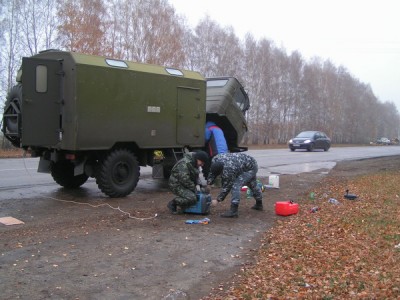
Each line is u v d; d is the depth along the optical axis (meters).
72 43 27.12
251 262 5.32
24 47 27.12
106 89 8.93
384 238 6.24
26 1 26.95
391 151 37.62
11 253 5.29
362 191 10.81
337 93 76.19
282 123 58.91
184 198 7.77
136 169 9.74
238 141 13.12
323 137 33.28
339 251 5.64
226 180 7.88
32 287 4.31
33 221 7.07
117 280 4.59
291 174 15.18
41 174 13.10
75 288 4.34
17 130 8.88
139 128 9.64
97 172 9.27
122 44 32.22
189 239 6.25
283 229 6.97
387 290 4.31
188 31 43.97
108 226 6.82
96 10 29.62
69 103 8.52
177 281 4.64
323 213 8.14
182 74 10.68
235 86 12.86
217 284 4.59
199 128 11.09
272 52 55.22
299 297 4.17
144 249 5.68
